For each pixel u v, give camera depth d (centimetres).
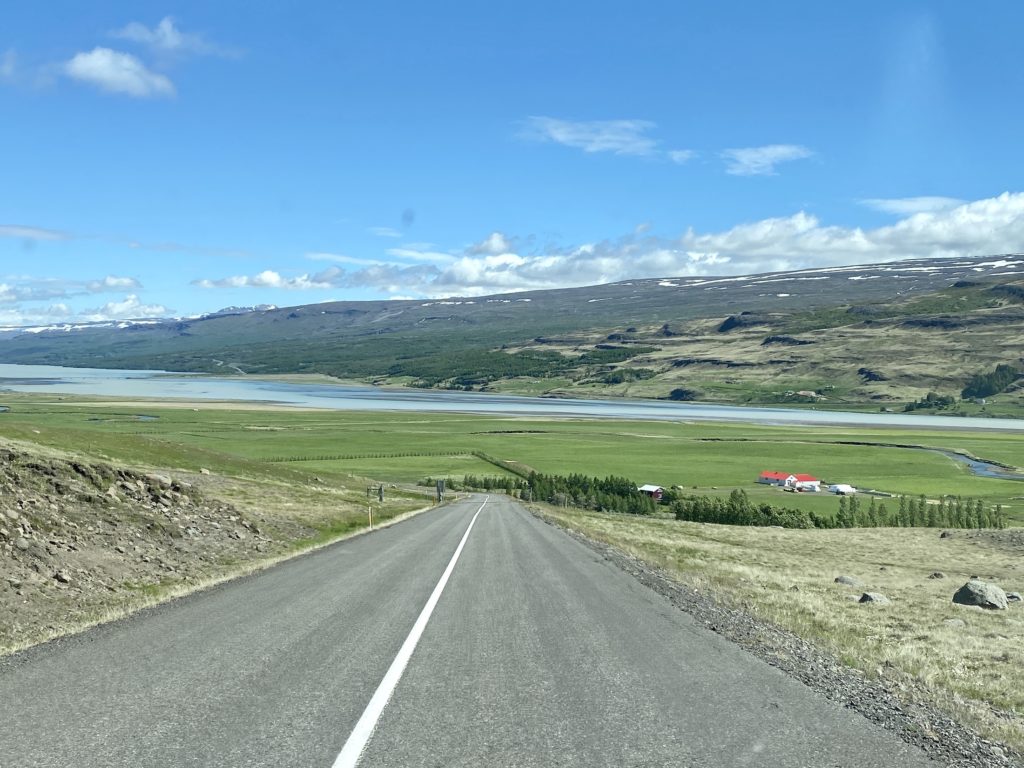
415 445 15200
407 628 1194
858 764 661
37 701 784
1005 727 867
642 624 1298
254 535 2677
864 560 4450
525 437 17775
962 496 11369
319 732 699
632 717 770
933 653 1434
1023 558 4697
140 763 619
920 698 965
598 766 633
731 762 651
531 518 4709
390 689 846
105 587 1590
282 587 1622
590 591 1670
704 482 12588
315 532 3195
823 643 1323
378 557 2255
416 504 6122
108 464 2716
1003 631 1855
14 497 1966
